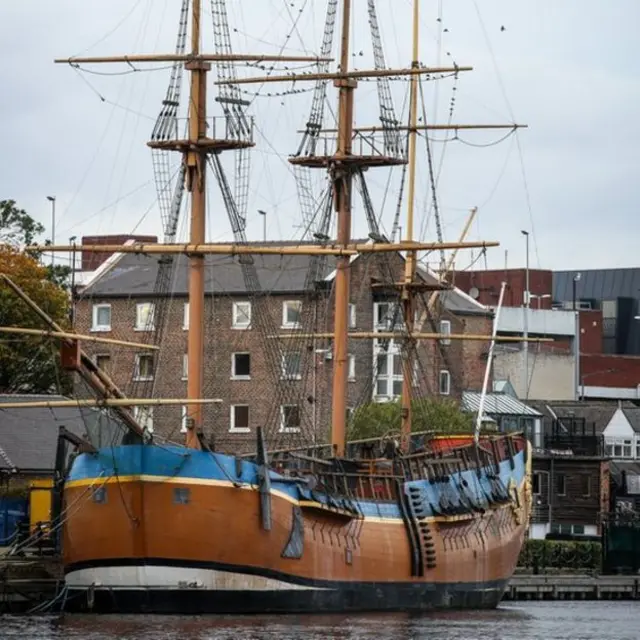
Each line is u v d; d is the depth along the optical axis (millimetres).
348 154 125688
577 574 165125
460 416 165625
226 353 176875
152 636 89750
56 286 179500
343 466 114875
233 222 113562
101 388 96125
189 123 111625
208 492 97938
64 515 99938
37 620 96625
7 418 135875
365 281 177625
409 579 114438
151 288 180125
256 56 111188
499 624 110500
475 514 123062
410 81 140625
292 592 103125
